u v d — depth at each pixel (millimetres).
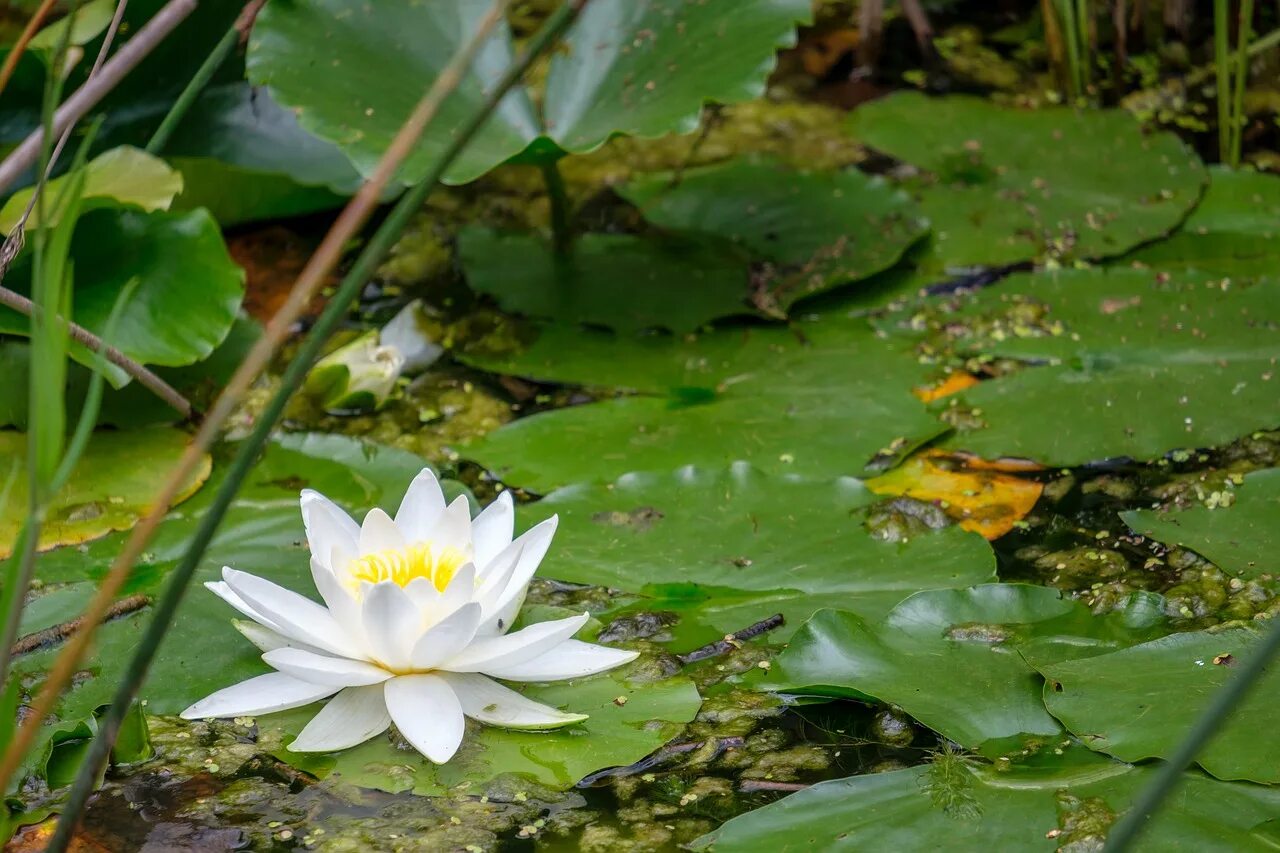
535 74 3867
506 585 3443
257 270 3713
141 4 3674
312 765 3420
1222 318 3648
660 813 3404
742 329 3672
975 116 3848
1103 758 3404
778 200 3764
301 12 3650
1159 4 4039
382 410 3623
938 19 4164
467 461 3584
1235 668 3430
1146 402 3590
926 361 3637
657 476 3545
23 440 3561
